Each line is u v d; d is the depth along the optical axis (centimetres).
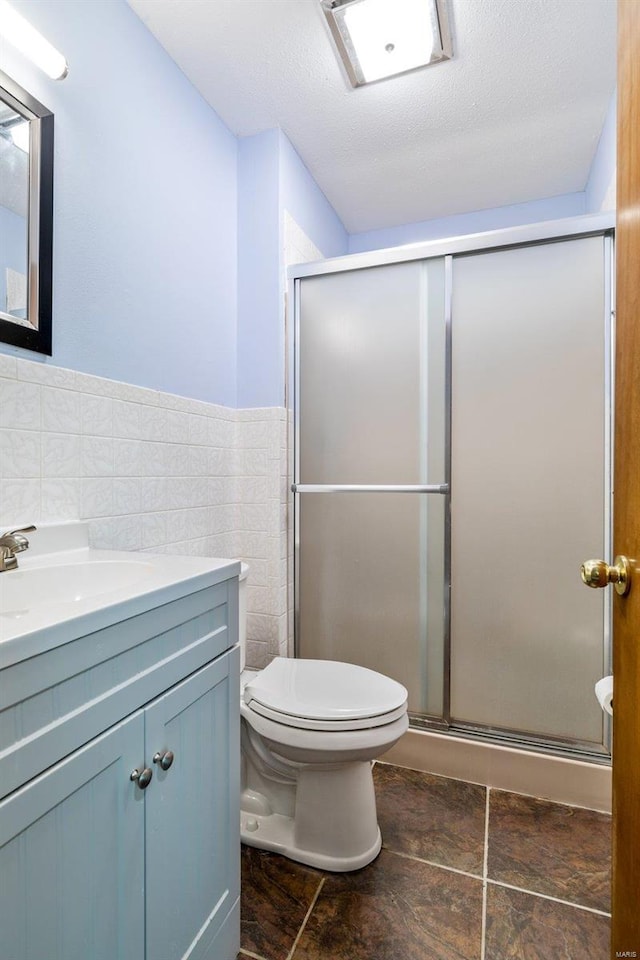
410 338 180
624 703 68
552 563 160
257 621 192
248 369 196
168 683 81
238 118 187
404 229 273
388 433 183
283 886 119
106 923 67
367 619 185
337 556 190
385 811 147
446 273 173
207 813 92
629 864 65
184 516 163
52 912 58
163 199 154
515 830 139
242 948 103
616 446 74
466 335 171
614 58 158
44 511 111
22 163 106
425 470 177
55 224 114
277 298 192
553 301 161
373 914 111
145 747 75
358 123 190
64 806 60
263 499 193
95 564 107
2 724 52
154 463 149
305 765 127
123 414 136
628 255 68
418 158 213
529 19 145
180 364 162
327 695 131
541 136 198
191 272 169
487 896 116
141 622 75
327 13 141
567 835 137
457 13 143
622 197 72
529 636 162
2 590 91
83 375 123
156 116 151
